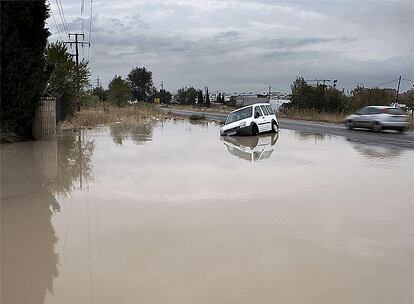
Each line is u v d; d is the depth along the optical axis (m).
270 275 4.52
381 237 5.76
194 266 4.73
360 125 26.70
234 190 8.52
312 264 4.82
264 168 11.25
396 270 4.67
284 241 5.58
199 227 6.14
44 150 14.62
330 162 12.39
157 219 6.52
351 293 4.11
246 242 5.53
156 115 45.34
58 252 5.14
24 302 3.91
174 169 10.97
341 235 5.83
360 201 7.70
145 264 4.79
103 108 44.75
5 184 9.02
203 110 75.88
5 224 6.27
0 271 4.59
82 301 3.90
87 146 16.00
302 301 3.95
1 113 16.27
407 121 26.08
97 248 5.29
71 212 6.91
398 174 10.41
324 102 46.25
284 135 22.55
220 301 3.93
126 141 18.09
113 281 4.34
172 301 3.92
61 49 24.91
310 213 6.90
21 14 16.23
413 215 6.82
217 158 13.13
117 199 7.77
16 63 16.06
